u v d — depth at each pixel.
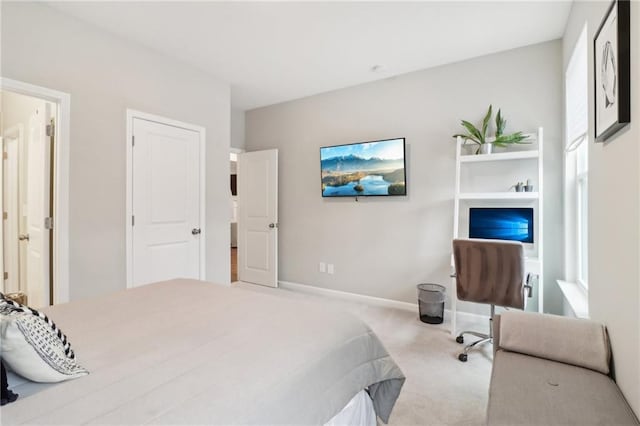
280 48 3.01
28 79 2.25
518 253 2.29
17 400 0.84
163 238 3.11
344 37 2.81
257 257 4.74
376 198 3.80
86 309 1.56
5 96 3.62
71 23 2.48
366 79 3.73
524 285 2.36
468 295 2.55
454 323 2.87
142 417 0.78
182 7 2.38
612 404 1.19
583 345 1.48
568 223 2.64
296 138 4.42
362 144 3.80
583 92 2.17
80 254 2.52
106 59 2.69
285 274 4.59
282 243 4.60
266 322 1.40
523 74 2.98
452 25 2.62
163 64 3.12
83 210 2.54
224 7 2.38
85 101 2.56
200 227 3.45
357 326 1.46
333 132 4.09
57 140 2.42
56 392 0.88
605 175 1.50
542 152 2.77
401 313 3.49
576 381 1.35
